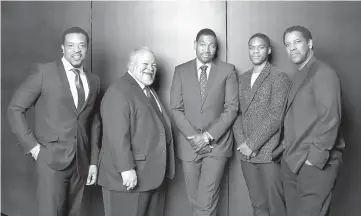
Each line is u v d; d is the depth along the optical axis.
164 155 2.55
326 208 2.48
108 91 2.47
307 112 2.49
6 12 3.93
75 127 2.67
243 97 2.93
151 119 2.52
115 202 2.46
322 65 2.48
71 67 2.74
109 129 2.38
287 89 2.78
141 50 2.61
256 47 2.87
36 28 3.80
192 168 3.04
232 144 3.09
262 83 2.83
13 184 3.97
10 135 3.96
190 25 3.48
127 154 2.35
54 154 2.60
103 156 2.52
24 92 2.61
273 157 2.81
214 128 2.89
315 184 2.44
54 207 2.62
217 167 2.96
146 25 3.54
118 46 3.59
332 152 2.51
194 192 3.08
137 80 2.62
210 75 2.99
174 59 3.51
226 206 3.44
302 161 2.49
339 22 3.29
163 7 3.52
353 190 3.30
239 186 3.41
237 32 3.41
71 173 2.71
